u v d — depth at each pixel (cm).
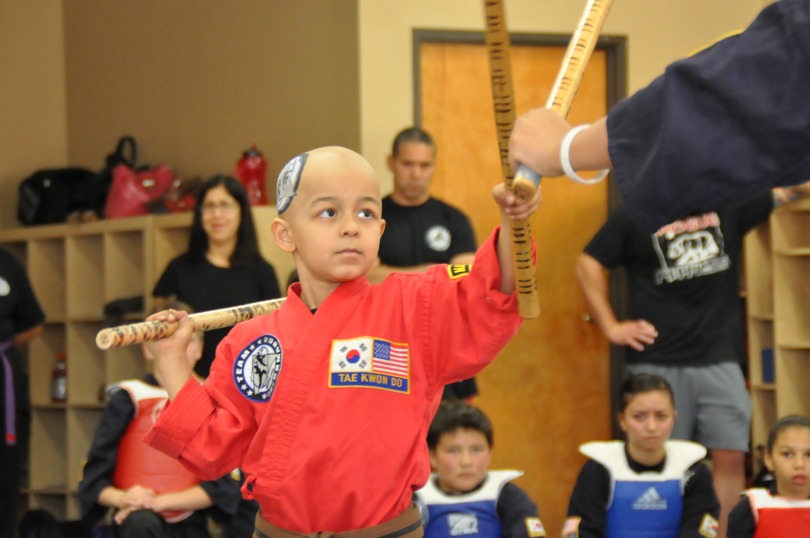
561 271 656
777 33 146
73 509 706
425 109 629
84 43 815
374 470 218
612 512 434
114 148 789
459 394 529
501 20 168
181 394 234
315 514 219
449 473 410
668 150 148
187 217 629
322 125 649
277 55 679
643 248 516
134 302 666
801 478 416
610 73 661
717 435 512
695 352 514
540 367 652
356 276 223
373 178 226
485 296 212
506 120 176
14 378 549
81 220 706
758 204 522
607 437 659
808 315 618
